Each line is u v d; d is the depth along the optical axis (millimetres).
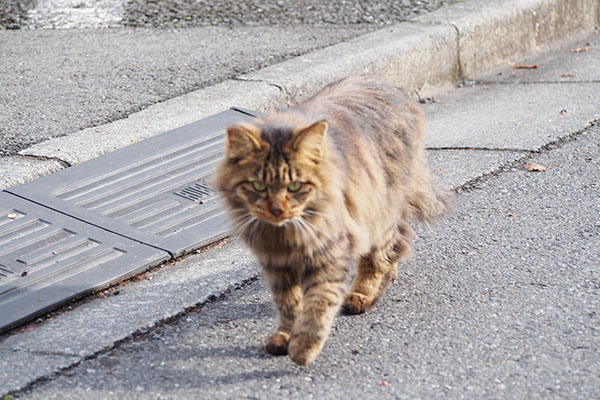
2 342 4188
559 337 4191
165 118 6629
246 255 5129
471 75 8602
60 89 7258
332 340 4242
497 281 4809
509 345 4137
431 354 4090
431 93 8203
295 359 3924
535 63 8977
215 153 6176
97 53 8164
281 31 8664
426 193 4934
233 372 3947
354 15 9086
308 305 3973
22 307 4414
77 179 5762
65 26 9023
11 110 6816
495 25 8750
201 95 7035
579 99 7754
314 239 3889
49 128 6469
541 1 9266
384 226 4484
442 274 4918
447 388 3803
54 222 5258
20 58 8062
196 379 3889
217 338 4258
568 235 5328
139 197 5605
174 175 5891
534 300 4570
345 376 3912
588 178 6160
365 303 4516
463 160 6516
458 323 4371
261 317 4473
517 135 6969
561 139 6852
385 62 7762
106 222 5297
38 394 3768
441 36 8227
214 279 4832
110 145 6199
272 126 3953
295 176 3803
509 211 5703
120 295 4656
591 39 9781
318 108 4355
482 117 7453
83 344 4156
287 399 3729
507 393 3750
